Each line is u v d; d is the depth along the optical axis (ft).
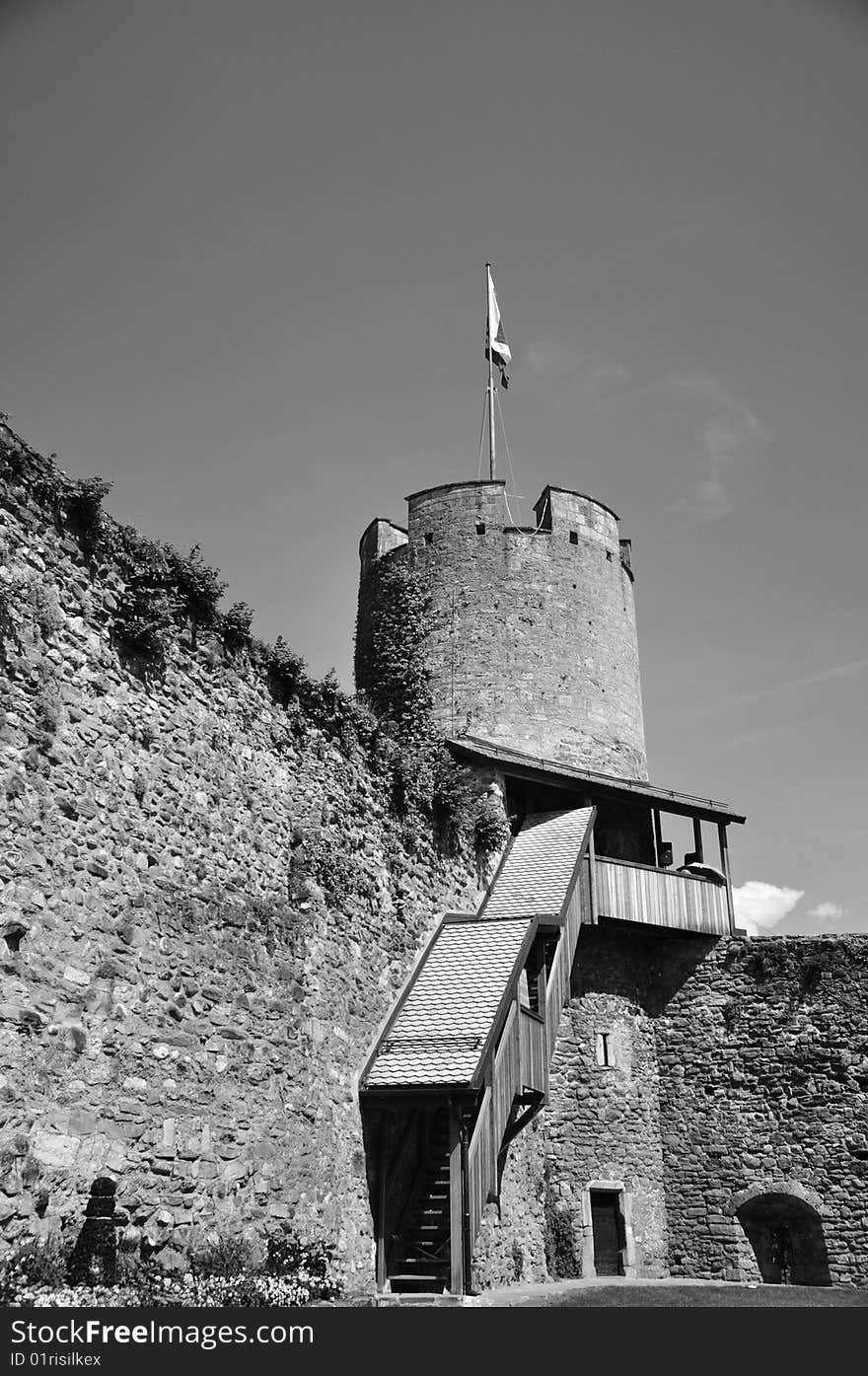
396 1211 46.91
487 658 82.53
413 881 55.62
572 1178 66.49
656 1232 69.15
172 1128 35.19
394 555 87.97
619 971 72.84
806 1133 68.44
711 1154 70.08
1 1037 29.55
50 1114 30.68
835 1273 65.67
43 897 31.76
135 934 35.14
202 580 41.32
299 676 47.01
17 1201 29.07
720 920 74.08
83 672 35.01
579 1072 69.05
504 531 85.66
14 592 32.55
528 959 60.59
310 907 45.24
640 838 79.15
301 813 46.16
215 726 41.50
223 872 40.22
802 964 71.36
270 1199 39.17
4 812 30.94
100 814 34.60
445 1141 50.72
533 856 67.26
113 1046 33.40
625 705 86.63
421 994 51.29
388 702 78.48
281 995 42.06
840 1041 69.26
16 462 33.63
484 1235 54.54
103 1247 30.12
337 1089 44.37
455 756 70.90
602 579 88.28
